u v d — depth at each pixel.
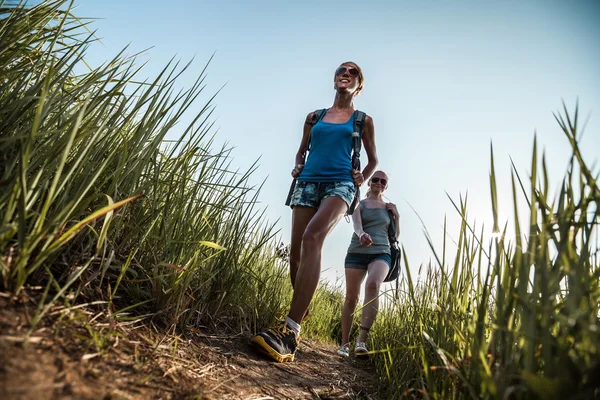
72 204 1.37
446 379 1.41
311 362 2.68
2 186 1.29
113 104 1.70
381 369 2.44
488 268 1.28
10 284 1.18
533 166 1.12
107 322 1.42
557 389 0.85
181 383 1.34
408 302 2.55
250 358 2.10
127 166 1.71
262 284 2.79
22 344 1.02
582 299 1.00
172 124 1.84
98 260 1.65
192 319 2.13
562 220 1.04
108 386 1.08
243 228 2.53
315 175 2.81
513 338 1.09
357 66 3.18
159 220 1.97
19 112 1.49
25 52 1.71
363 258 3.71
